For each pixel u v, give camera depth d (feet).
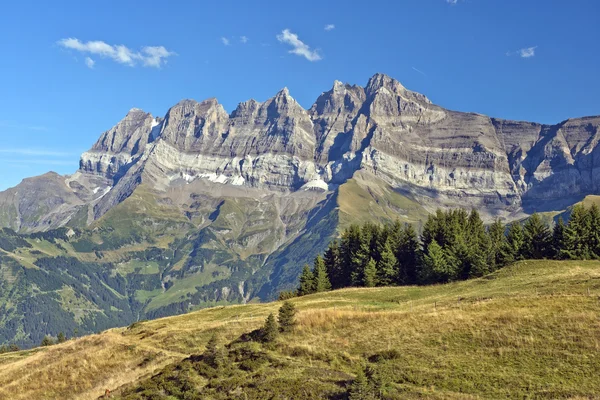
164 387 160.86
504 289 247.70
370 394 130.41
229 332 222.07
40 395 192.95
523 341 152.15
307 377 149.59
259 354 171.63
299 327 193.26
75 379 201.46
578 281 230.89
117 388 174.60
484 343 156.15
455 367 144.25
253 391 144.66
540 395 125.08
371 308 248.32
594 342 144.46
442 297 268.41
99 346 234.99
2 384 218.18
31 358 257.75
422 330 173.47
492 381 134.41
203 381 159.33
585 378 129.59
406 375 143.13
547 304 179.73
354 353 165.07
